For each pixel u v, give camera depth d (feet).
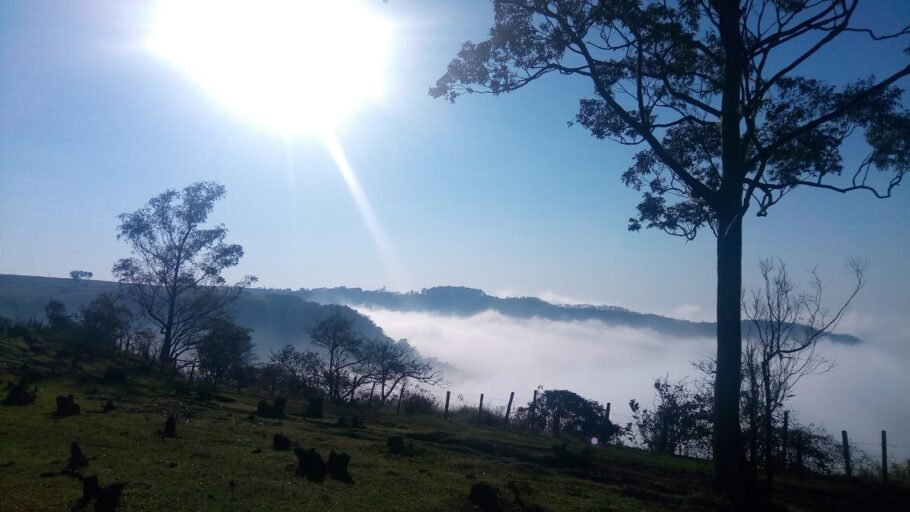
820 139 57.26
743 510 43.16
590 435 89.71
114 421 52.75
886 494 55.52
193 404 73.67
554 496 40.37
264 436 52.85
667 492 47.42
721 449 47.44
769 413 47.37
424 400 103.96
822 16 51.06
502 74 60.29
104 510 28.09
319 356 116.47
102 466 36.04
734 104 51.55
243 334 120.16
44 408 57.11
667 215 66.49
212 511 29.45
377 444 54.34
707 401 81.00
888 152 55.98
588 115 63.98
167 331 129.49
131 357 123.34
